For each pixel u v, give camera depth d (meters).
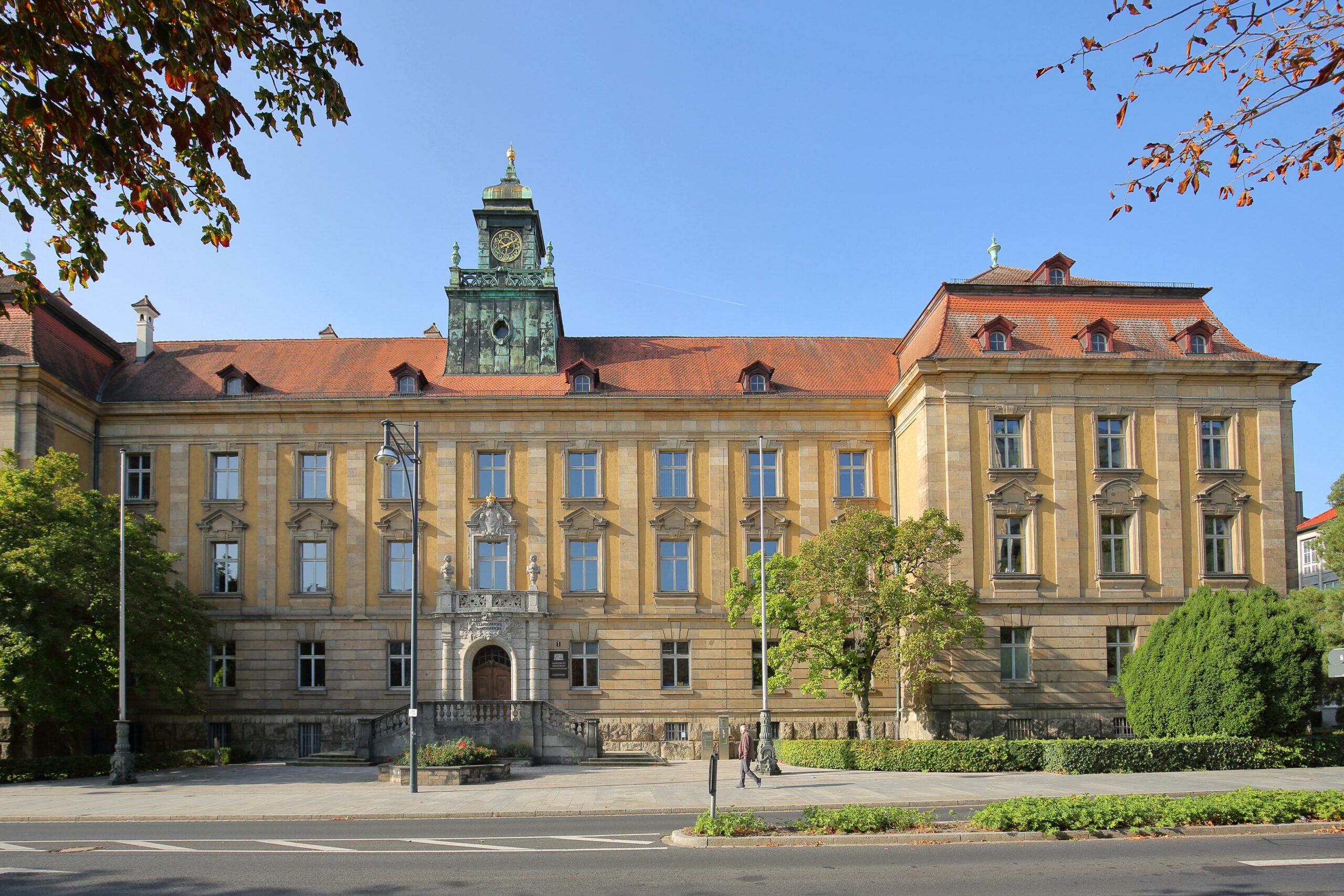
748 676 51.66
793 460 53.38
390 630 51.81
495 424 53.25
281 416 53.12
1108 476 48.06
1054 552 47.38
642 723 51.16
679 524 52.81
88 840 23.38
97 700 42.38
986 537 47.19
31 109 10.12
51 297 51.91
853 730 51.03
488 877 17.89
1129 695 41.28
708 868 18.41
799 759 43.78
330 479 52.94
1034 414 48.16
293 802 31.08
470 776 36.84
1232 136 10.98
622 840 22.23
